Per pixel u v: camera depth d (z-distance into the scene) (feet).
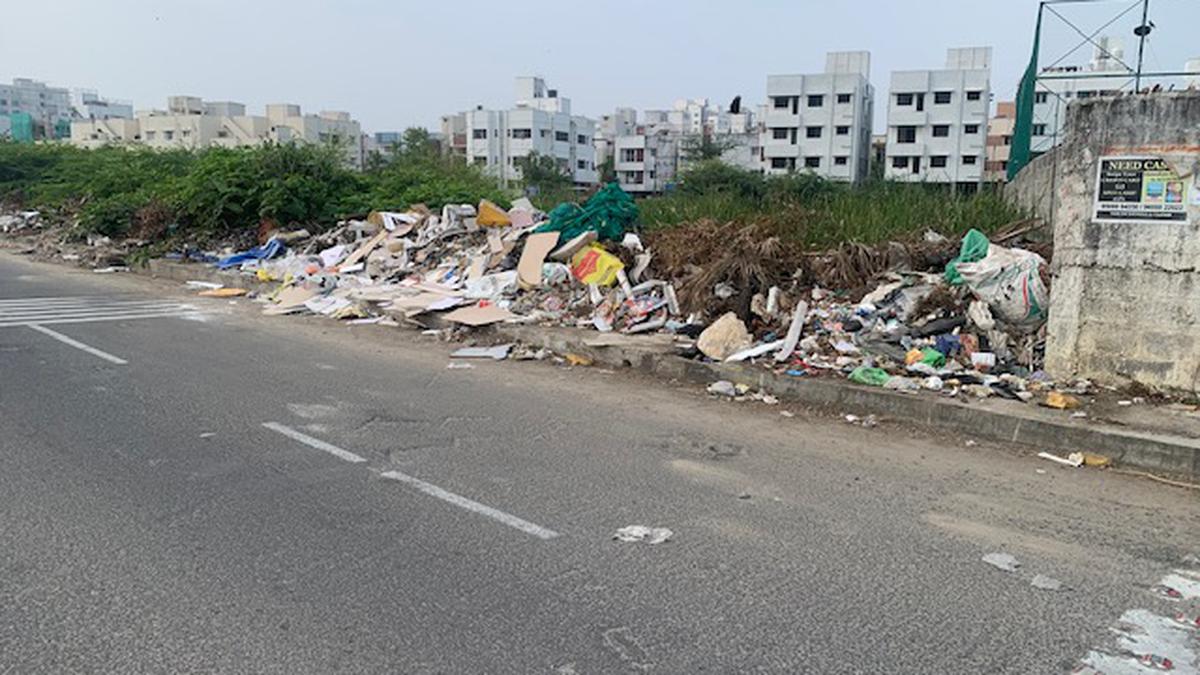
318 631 12.16
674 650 11.78
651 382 28.91
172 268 57.98
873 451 21.34
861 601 13.24
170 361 30.83
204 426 22.47
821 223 38.58
